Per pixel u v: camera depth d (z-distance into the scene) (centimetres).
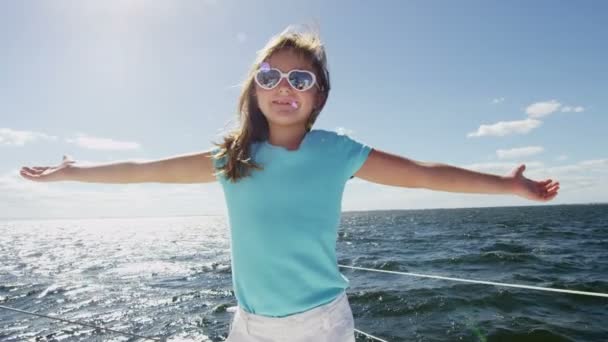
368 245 3644
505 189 146
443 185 153
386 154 160
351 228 6731
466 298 1493
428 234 4822
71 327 1390
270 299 151
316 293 151
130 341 1252
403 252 3011
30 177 193
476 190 150
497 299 1474
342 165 156
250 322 156
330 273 154
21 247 5019
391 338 1144
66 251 4275
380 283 1823
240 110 171
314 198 152
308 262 150
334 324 151
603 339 1094
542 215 10425
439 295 1541
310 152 155
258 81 161
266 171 155
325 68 172
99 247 4747
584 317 1268
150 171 181
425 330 1193
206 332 1306
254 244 153
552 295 1511
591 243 3331
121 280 2314
